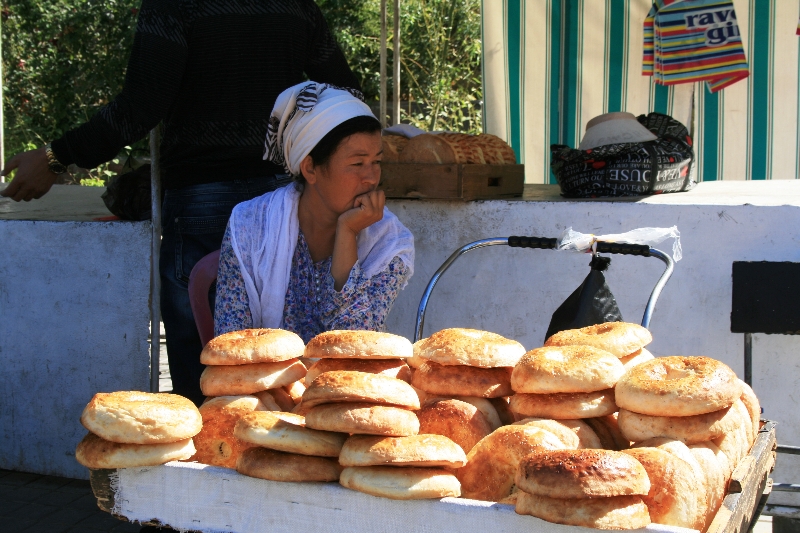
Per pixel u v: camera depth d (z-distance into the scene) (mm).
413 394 1382
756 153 6527
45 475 4004
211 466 1403
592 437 1406
